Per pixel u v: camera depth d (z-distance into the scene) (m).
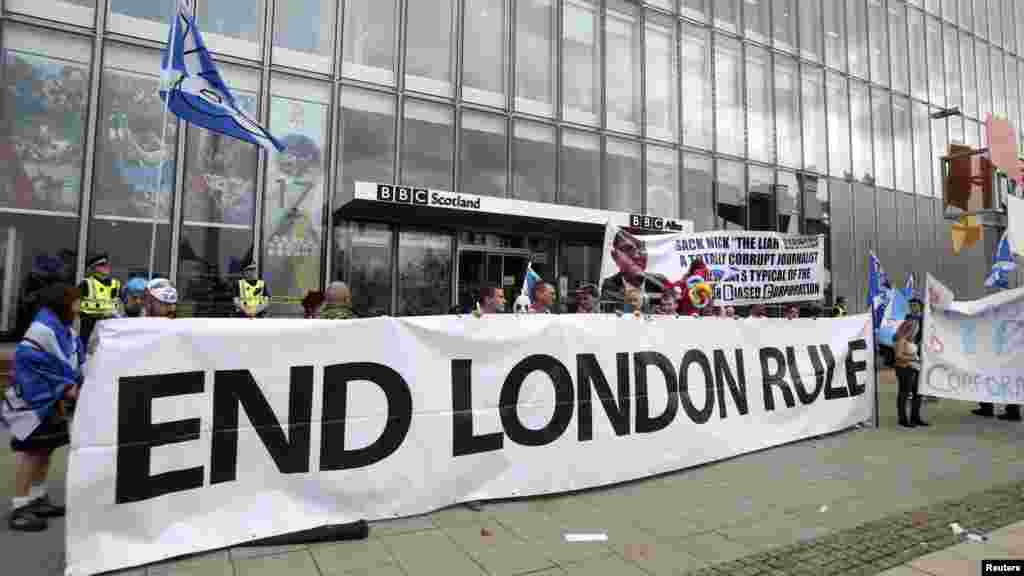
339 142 11.07
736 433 6.22
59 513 4.25
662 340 5.75
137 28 9.53
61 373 4.11
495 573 3.39
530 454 4.78
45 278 8.67
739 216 15.95
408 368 4.33
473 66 12.57
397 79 11.67
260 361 3.84
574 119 13.66
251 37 10.48
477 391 4.60
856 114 18.98
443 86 12.16
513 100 12.92
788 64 17.44
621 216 12.45
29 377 3.99
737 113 16.23
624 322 5.51
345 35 11.24
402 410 4.27
